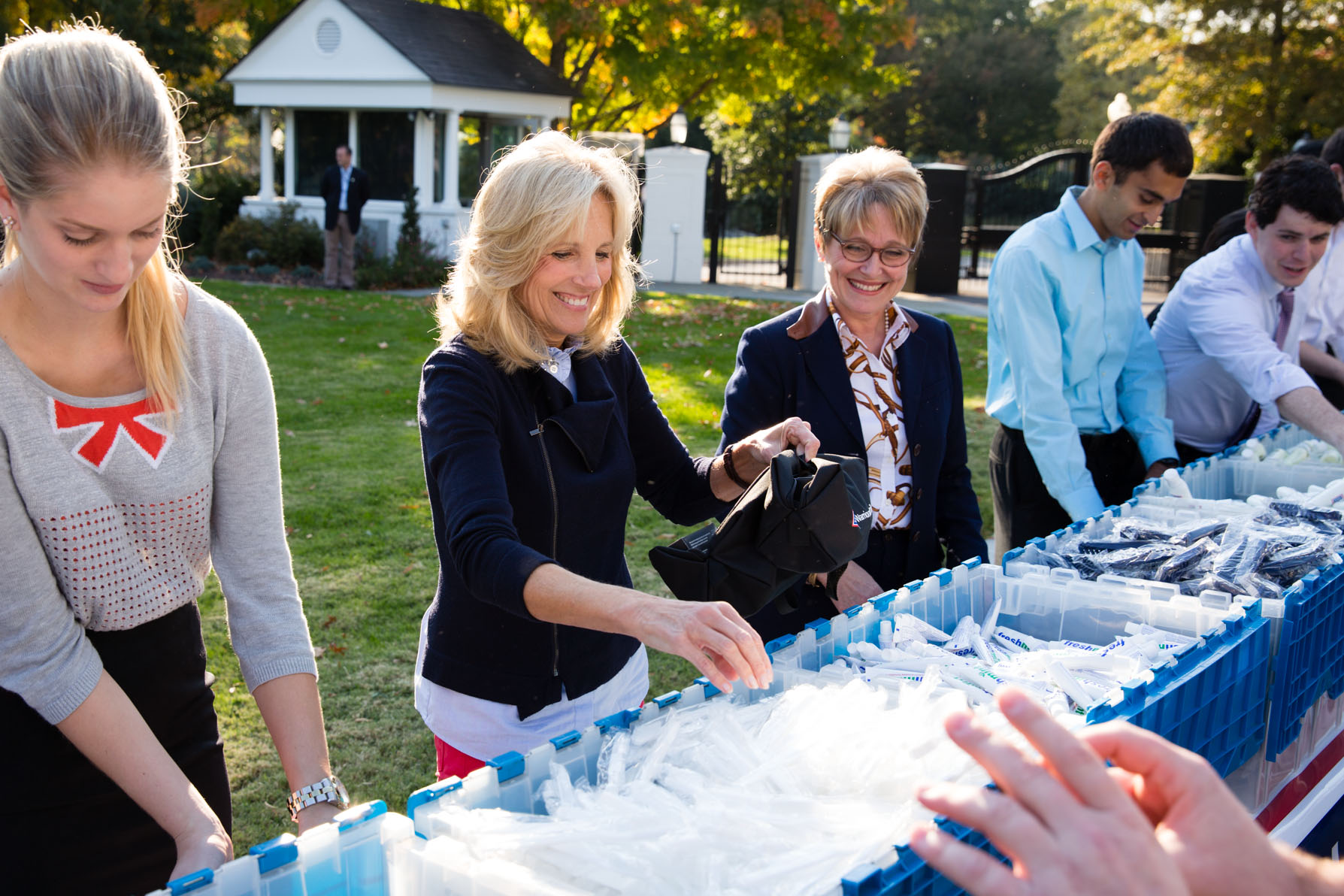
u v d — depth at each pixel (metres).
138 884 1.65
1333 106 20.77
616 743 1.37
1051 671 1.64
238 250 17.50
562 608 1.46
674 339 11.89
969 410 8.75
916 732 1.33
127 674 1.63
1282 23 21.64
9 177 1.26
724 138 30.08
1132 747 0.77
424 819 1.18
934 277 18.19
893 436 2.59
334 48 16.73
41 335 1.46
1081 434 3.33
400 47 16.23
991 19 47.59
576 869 1.10
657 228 18.97
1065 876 0.64
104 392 1.53
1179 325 3.67
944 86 43.81
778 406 2.59
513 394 1.87
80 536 1.51
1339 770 2.21
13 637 1.45
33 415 1.46
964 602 2.15
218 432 1.65
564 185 1.75
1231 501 2.63
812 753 1.32
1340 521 2.43
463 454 1.73
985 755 0.69
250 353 1.68
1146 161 2.89
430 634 1.96
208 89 22.59
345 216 15.66
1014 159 44.91
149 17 20.66
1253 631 1.79
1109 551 2.31
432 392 1.82
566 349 2.01
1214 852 0.73
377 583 4.83
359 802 3.14
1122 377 3.41
